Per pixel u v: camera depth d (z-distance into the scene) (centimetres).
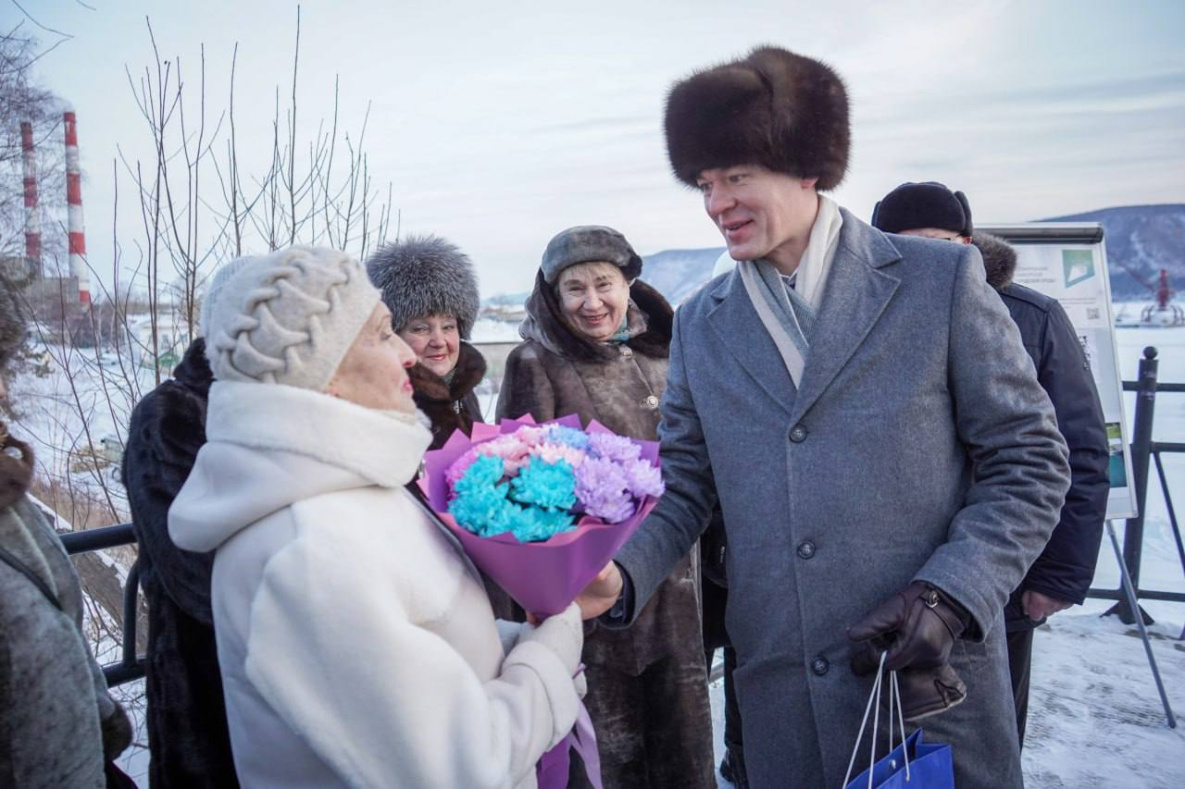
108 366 310
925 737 135
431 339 228
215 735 144
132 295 308
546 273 247
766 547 142
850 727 136
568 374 243
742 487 145
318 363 97
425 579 100
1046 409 134
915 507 134
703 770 223
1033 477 130
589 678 222
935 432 135
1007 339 135
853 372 135
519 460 114
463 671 94
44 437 311
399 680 88
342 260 103
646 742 223
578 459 112
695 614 230
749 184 134
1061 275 323
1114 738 269
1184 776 247
